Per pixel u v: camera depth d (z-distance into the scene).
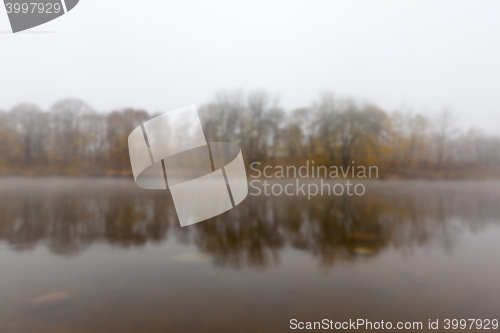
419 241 3.92
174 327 1.84
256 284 2.53
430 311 2.07
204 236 4.16
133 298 2.25
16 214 5.73
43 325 1.86
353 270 2.88
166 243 3.83
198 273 2.79
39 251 3.49
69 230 4.51
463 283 2.56
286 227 4.70
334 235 4.23
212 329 1.81
